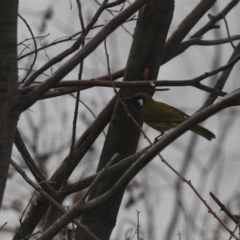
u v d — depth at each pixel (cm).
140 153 891
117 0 895
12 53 659
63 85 877
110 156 1072
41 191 828
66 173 952
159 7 1090
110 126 1088
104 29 672
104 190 1026
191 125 608
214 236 1057
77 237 1010
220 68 941
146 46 1091
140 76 1090
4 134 645
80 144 1119
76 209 627
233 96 600
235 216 780
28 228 1064
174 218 1134
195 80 950
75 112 885
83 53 666
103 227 1023
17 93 656
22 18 960
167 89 1132
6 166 640
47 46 1029
